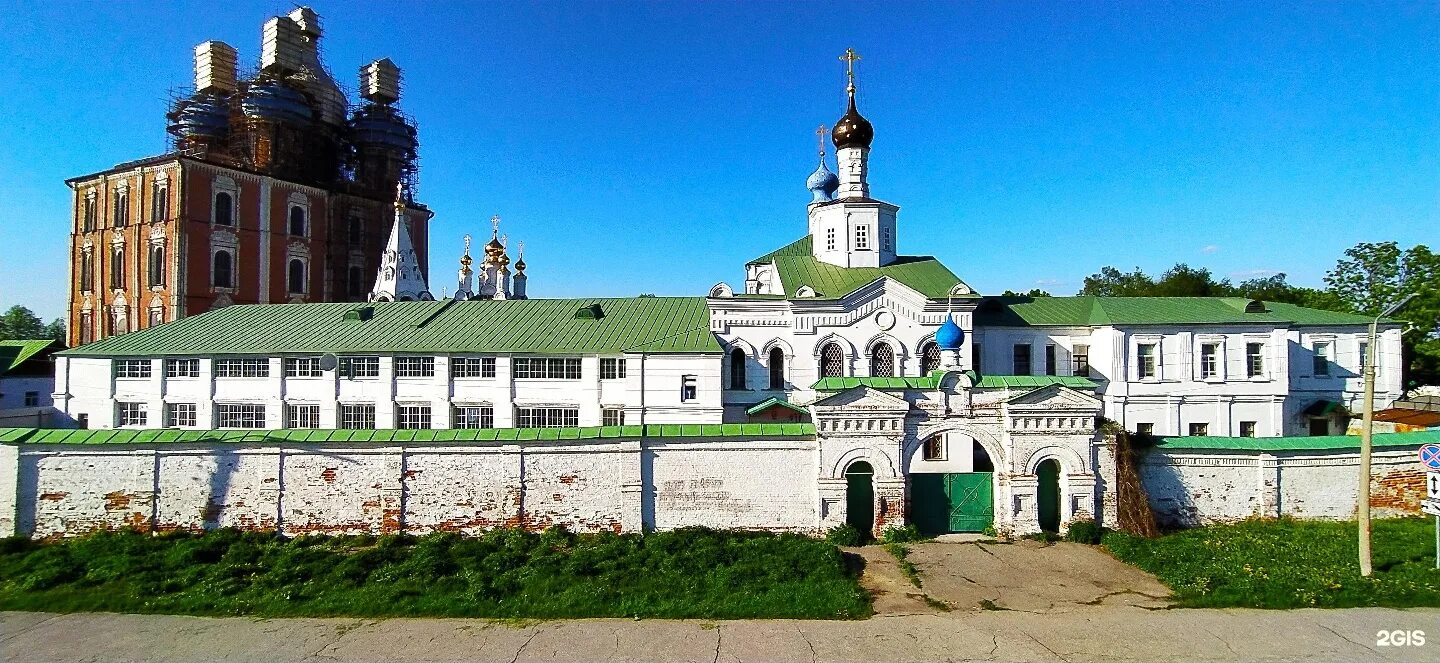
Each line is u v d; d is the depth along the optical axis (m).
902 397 27.59
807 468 27.25
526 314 44.84
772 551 24.59
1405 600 20.11
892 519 26.92
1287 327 43.38
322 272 84.56
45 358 61.41
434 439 26.52
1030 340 44.41
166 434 26.67
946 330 32.00
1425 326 56.66
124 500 26.14
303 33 88.75
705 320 42.69
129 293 75.62
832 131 48.53
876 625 19.23
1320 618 19.22
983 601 21.00
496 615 19.86
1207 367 43.72
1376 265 61.62
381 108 92.62
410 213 93.81
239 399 41.88
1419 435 28.17
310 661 17.19
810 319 40.75
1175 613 19.89
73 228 80.62
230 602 20.52
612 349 39.72
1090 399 27.20
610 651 17.66
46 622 19.50
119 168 76.25
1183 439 28.14
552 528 26.48
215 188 75.12
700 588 21.45
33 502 26.02
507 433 26.92
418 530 26.42
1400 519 27.59
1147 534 26.69
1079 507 27.08
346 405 41.22
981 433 27.67
